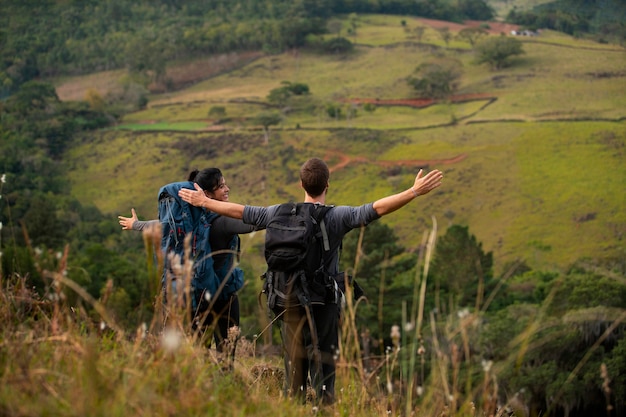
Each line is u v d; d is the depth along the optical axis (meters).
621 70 139.25
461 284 31.42
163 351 2.52
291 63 172.50
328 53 175.88
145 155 116.50
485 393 2.65
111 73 186.12
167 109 146.50
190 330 2.77
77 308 2.86
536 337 18.08
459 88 138.75
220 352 3.38
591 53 154.00
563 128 105.69
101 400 2.10
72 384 2.20
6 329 2.59
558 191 84.44
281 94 140.62
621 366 17.77
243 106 142.00
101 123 135.62
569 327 18.64
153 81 170.38
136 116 144.00
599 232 74.25
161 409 2.17
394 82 147.00
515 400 2.85
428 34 191.00
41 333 2.62
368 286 27.00
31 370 2.21
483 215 81.00
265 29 186.00
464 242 34.12
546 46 160.00
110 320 2.81
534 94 128.62
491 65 148.88
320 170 3.55
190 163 111.62
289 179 98.88
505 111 120.88
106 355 2.56
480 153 99.06
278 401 2.91
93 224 82.75
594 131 103.38
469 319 2.65
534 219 78.31
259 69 170.75
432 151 102.06
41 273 2.45
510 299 34.12
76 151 123.38
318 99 142.25
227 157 109.88
